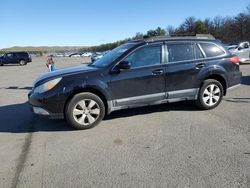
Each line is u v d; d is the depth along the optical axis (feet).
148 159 14.75
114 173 13.39
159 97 21.66
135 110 24.21
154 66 21.25
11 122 22.77
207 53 23.16
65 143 17.52
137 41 22.35
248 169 13.26
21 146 17.38
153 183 12.35
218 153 15.12
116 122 21.24
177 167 13.73
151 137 17.92
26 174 13.66
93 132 19.31
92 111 19.97
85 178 13.05
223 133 18.08
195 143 16.63
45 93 19.38
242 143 16.37
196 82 22.59
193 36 23.22
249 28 176.14
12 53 129.70
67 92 19.38
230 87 24.17
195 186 11.96
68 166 14.33
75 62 141.90
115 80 20.30
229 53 24.12
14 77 65.62
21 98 34.17
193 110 23.62
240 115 21.85
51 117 19.58
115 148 16.39
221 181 12.28
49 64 47.26
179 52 22.22
